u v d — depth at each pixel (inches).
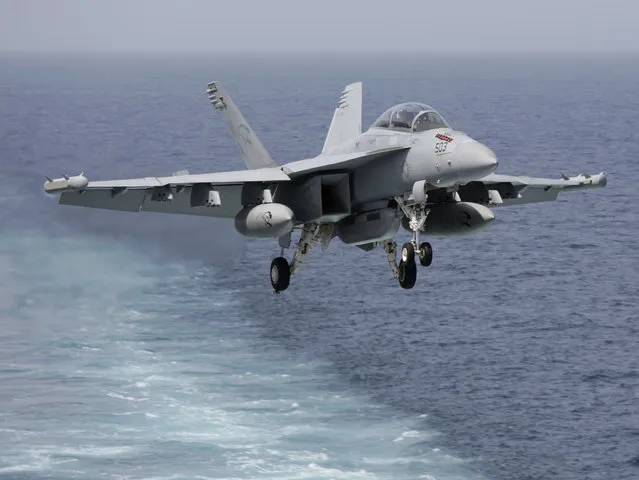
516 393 4500.5
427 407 4308.6
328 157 2896.2
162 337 5260.8
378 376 4707.2
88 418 4092.0
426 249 2701.8
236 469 3651.6
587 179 3127.5
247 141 3518.7
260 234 2775.6
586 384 4621.1
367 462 3745.1
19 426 3998.5
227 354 5000.0
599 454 3873.0
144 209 2854.3
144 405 4252.0
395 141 2733.8
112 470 3631.9
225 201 2962.6
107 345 5083.7
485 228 2790.4
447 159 2566.4
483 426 4119.1
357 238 2878.9
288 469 3661.4
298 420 4121.6
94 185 2640.3
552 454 3863.2
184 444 3855.8
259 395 4411.9
